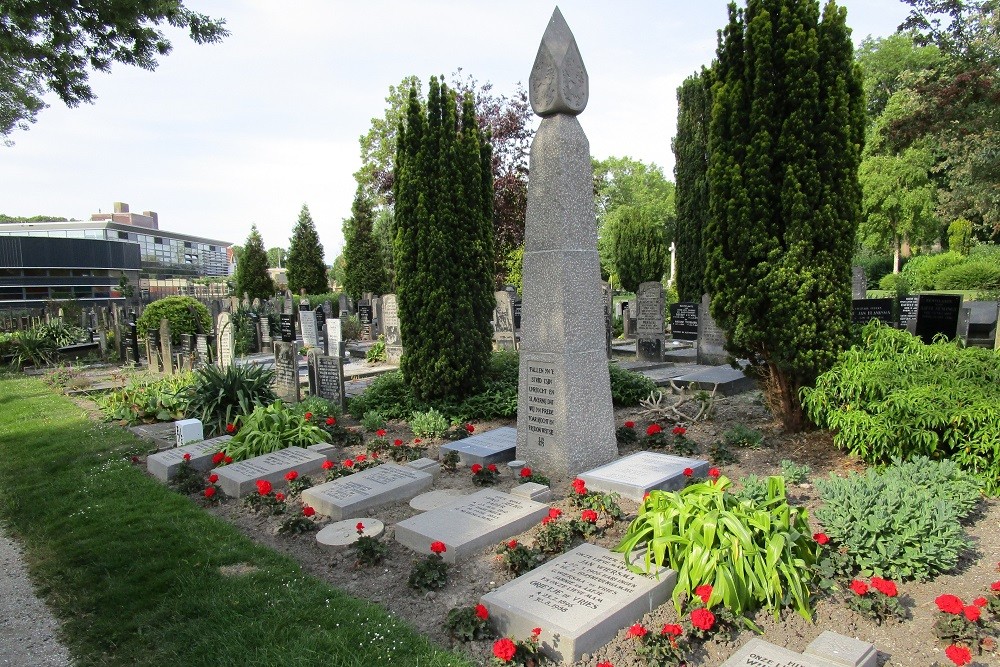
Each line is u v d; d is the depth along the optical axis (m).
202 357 15.12
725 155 7.28
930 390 5.76
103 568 4.95
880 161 35.44
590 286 6.56
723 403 9.88
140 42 9.30
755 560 3.86
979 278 29.67
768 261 7.02
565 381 6.38
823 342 6.93
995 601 3.62
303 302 29.23
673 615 3.87
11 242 37.12
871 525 4.24
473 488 6.36
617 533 5.07
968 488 5.02
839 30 6.84
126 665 3.70
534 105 6.43
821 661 3.20
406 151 9.66
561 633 3.50
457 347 9.62
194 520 5.86
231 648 3.70
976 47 19.25
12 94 14.22
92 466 7.81
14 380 15.85
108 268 43.97
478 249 9.76
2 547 5.66
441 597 4.29
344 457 7.74
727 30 7.25
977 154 22.08
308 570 4.85
